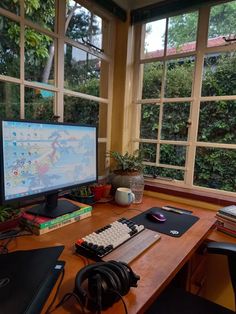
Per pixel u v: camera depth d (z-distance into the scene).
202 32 1.58
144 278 0.71
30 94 1.28
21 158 0.93
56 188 1.09
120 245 0.87
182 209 1.43
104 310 0.58
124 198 1.38
